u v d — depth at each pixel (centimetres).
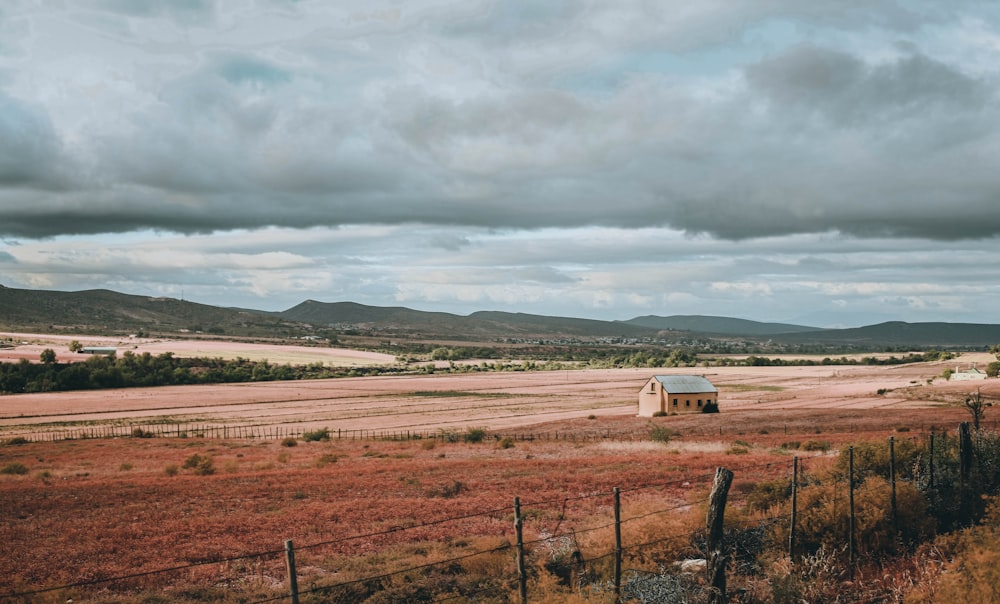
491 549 1919
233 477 4166
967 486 2027
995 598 1174
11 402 13762
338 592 1698
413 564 1881
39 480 4344
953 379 16100
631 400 13738
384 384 18512
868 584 1464
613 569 1636
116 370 17825
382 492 3409
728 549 1733
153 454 6219
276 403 13500
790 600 1378
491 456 5266
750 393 14000
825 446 4878
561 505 2802
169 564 2097
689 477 3403
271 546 2289
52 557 2202
